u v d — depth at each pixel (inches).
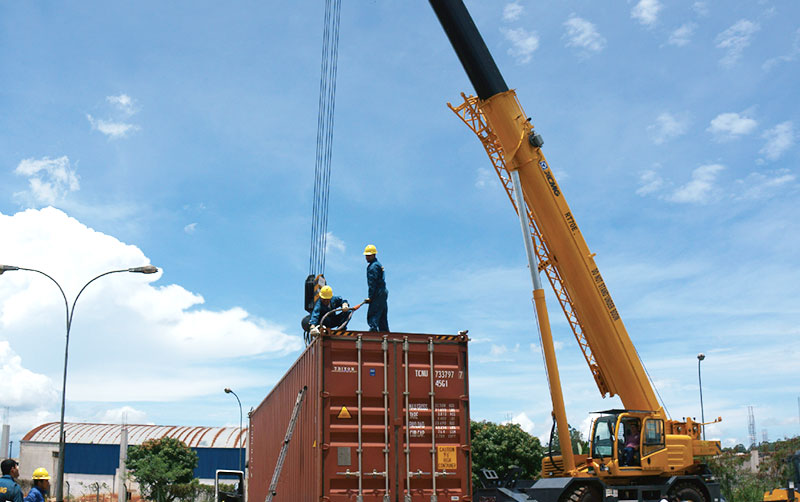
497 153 755.4
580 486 659.4
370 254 564.7
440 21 742.5
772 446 1546.5
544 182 736.3
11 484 383.2
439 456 468.8
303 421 505.7
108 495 3191.4
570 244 738.8
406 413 469.1
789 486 773.3
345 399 462.6
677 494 689.6
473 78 742.5
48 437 3474.4
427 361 484.1
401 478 458.0
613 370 745.0
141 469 2662.4
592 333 749.3
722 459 1432.1
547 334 680.4
